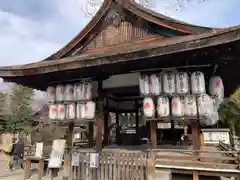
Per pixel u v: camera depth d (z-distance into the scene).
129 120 11.95
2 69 7.00
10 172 9.56
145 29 7.21
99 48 7.84
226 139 16.98
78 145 10.40
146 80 6.11
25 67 6.69
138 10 7.14
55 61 6.92
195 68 5.84
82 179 6.38
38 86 8.51
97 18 7.74
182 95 5.71
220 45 4.53
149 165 5.62
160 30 6.94
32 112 26.55
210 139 17.36
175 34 6.67
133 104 11.55
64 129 21.66
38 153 7.62
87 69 6.36
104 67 6.11
